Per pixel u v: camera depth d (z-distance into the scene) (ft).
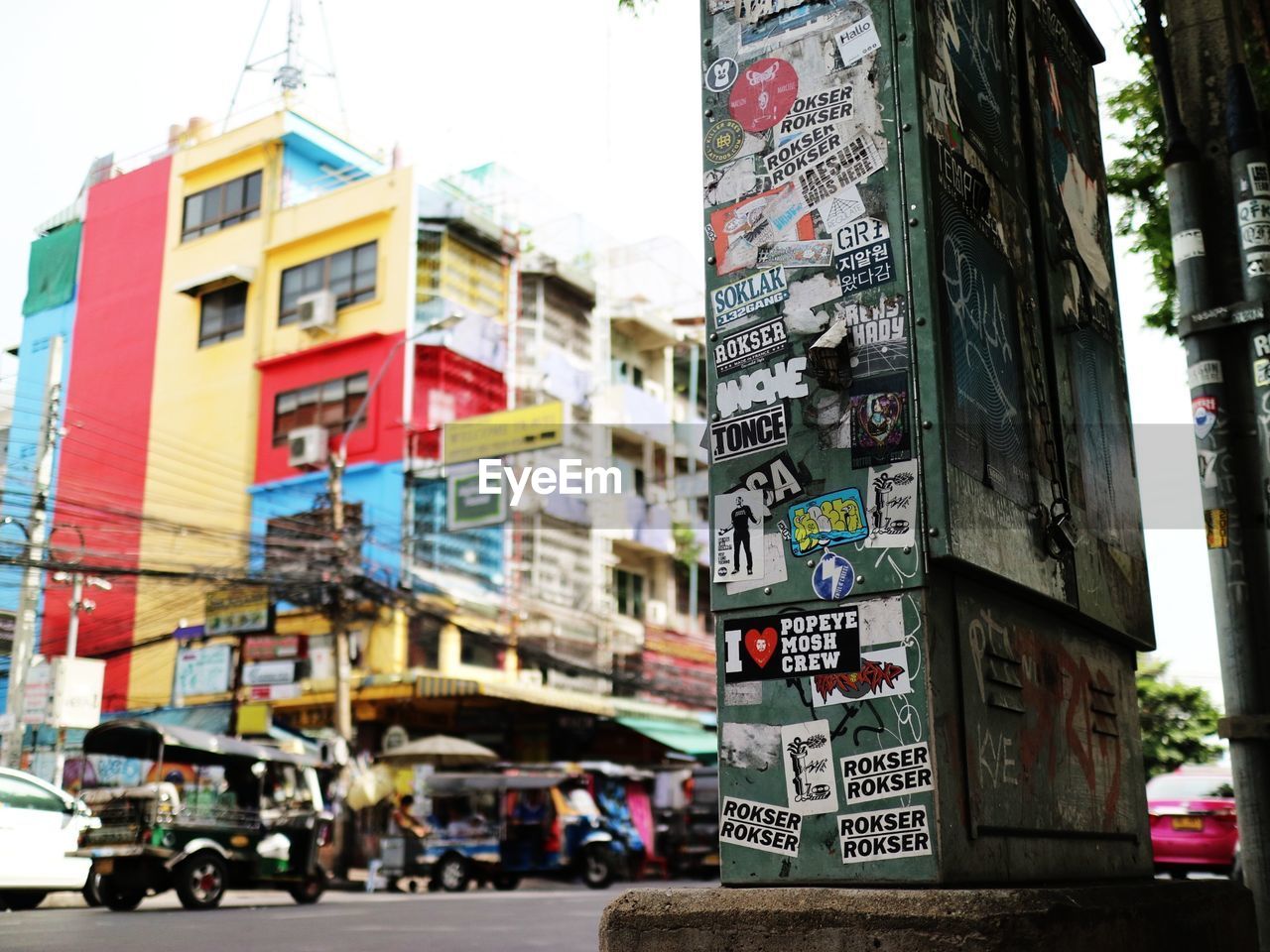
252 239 94.89
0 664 91.35
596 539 93.40
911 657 10.21
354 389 86.89
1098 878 12.95
